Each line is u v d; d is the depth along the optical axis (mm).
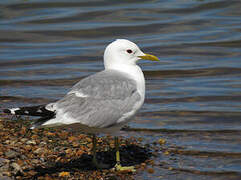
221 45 20688
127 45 10227
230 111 13906
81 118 9117
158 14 26031
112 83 9555
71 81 17219
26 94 15781
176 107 14406
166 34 22625
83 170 9797
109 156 10688
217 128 12695
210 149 11227
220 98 15023
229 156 10781
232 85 16141
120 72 10023
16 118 13211
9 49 21422
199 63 18688
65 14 26578
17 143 10891
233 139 11898
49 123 8891
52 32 23797
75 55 20312
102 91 9406
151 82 16953
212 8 26656
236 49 20125
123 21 25016
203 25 23859
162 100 15078
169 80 17078
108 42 21984
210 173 9828
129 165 10234
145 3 28578
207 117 13531
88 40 22469
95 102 9297
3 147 10484
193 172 9875
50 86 16703
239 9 26312
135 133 12398
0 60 19797
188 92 15695
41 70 18562
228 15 25391
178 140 11875
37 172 9484
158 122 13258
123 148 11203
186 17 25375
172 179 9500
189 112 13961
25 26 24781
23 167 9633
